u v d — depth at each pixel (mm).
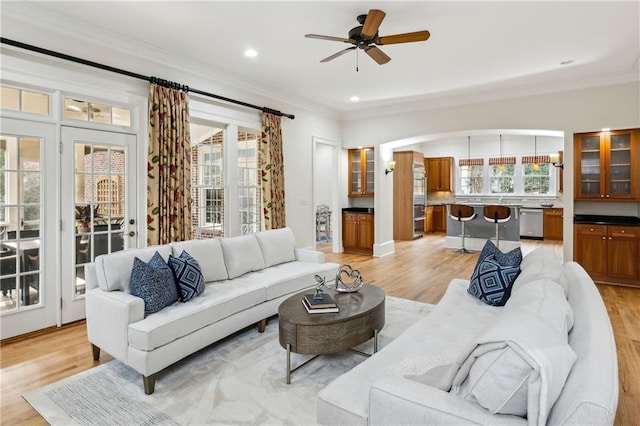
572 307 1802
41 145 3371
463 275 5594
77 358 2850
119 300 2502
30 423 2055
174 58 4250
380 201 7184
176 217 4270
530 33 3664
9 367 2701
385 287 4934
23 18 3133
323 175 9602
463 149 10922
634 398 2281
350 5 3123
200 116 4668
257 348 3006
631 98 4848
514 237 7516
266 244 4234
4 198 3195
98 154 3768
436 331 2229
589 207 5594
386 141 6941
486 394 1166
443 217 11211
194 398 2277
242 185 5652
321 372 2596
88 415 2115
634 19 3367
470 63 4512
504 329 1213
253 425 2014
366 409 1451
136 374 2584
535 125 5480
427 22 3428
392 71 4820
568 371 1145
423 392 1279
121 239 3967
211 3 3090
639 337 3238
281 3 3098
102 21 3416
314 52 4176
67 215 3559
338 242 7691
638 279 4816
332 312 2588
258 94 5480
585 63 4508
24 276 3332
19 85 3205
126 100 3906
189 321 2605
